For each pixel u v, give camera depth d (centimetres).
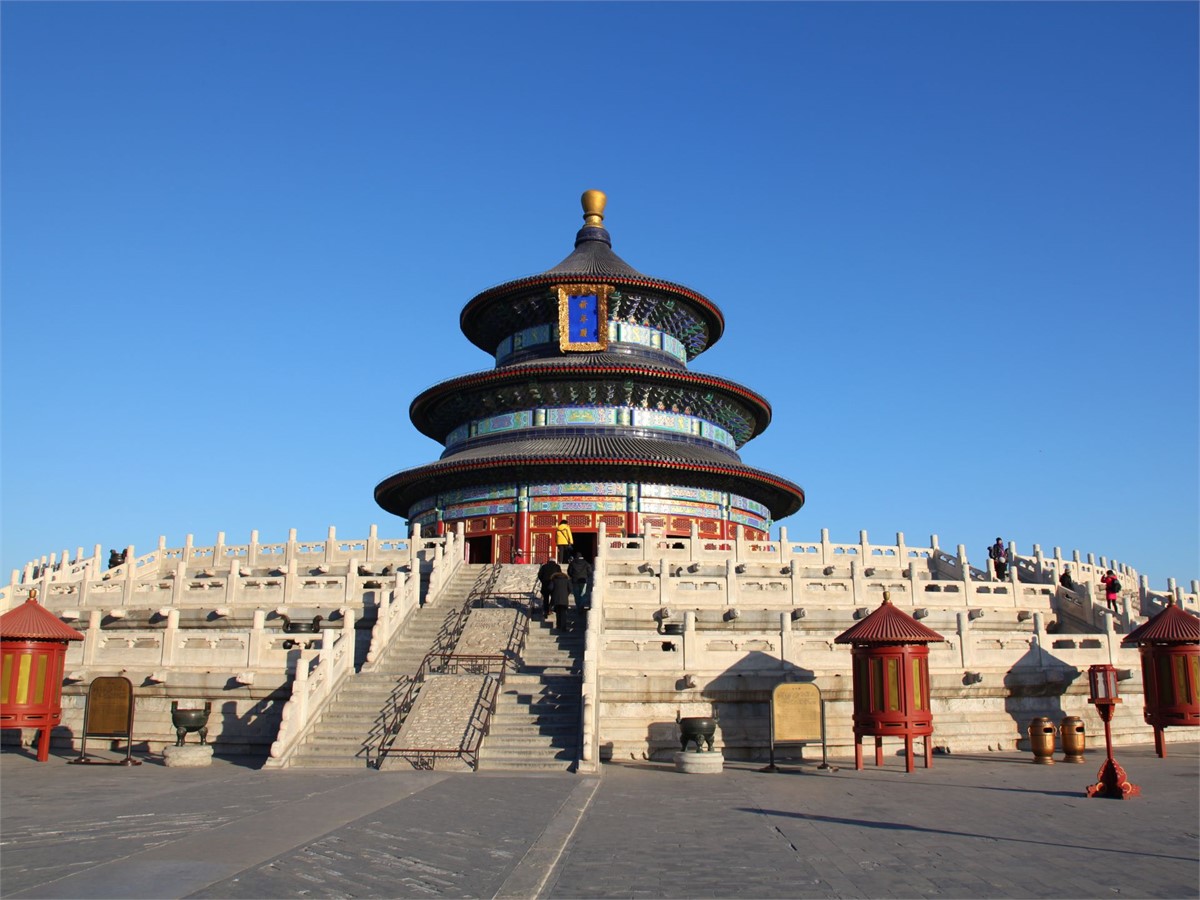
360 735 3500
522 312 8862
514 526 7581
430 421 9069
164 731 3909
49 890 1564
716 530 7794
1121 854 1928
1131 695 4256
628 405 8188
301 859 1805
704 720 3350
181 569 5000
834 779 3108
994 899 1588
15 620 3566
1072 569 6625
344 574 5619
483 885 1661
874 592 4812
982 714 3994
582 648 4184
